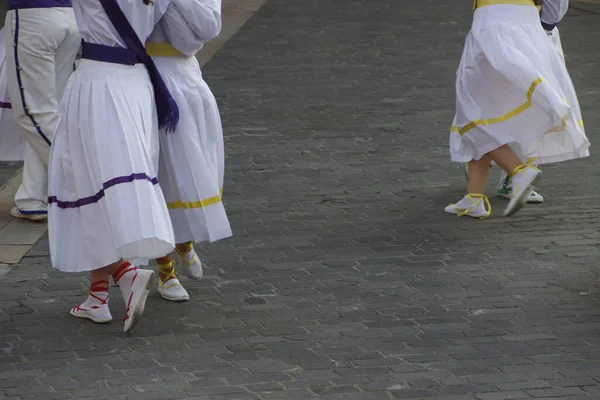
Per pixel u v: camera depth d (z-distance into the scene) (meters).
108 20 9.07
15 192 14.34
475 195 12.80
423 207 13.25
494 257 11.44
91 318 9.84
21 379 8.62
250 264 11.34
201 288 10.68
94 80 9.12
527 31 12.14
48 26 12.23
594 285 10.55
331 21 25.73
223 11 27.25
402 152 15.73
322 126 17.23
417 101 18.69
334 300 10.27
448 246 11.81
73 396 8.30
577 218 12.76
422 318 9.80
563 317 9.77
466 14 26.23
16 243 12.20
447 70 20.86
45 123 12.51
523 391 8.27
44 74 12.39
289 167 15.09
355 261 11.37
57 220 9.26
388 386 8.38
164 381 8.55
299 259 11.46
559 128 12.05
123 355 9.09
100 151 8.96
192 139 9.61
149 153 9.10
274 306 10.16
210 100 9.79
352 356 8.98
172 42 9.41
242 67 21.44
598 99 18.66
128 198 8.86
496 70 12.02
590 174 14.59
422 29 24.62
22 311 10.14
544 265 11.16
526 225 12.53
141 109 9.13
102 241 9.16
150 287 10.10
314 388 8.35
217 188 9.81
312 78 20.47
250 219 12.86
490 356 8.94
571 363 8.77
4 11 25.03
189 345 9.28
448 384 8.40
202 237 9.82
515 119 12.11
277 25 25.39
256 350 9.14
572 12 26.42
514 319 9.73
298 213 13.08
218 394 8.28
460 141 12.55
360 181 14.39
